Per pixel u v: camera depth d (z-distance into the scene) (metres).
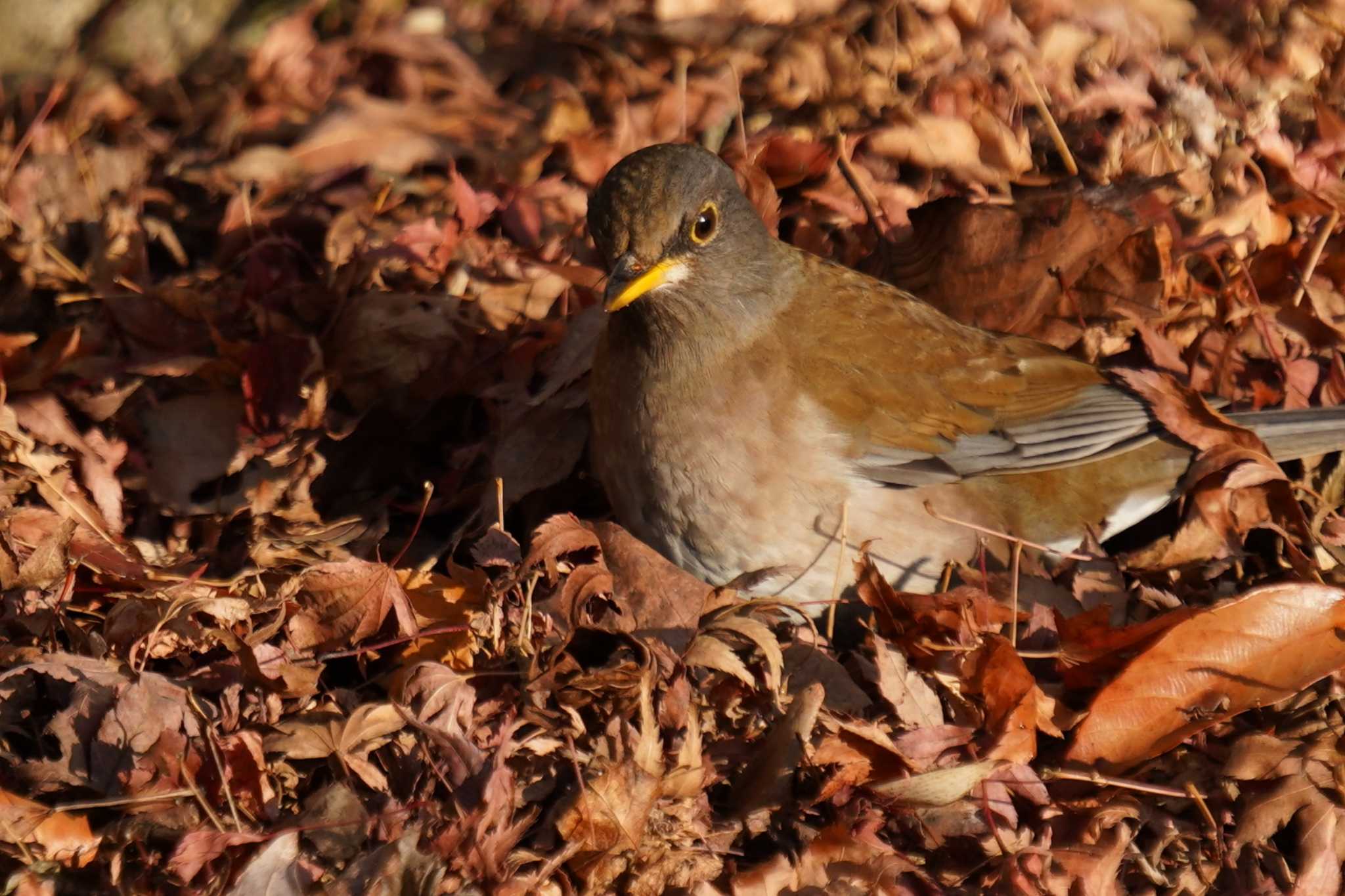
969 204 12.27
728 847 8.77
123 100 13.17
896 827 9.02
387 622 9.49
